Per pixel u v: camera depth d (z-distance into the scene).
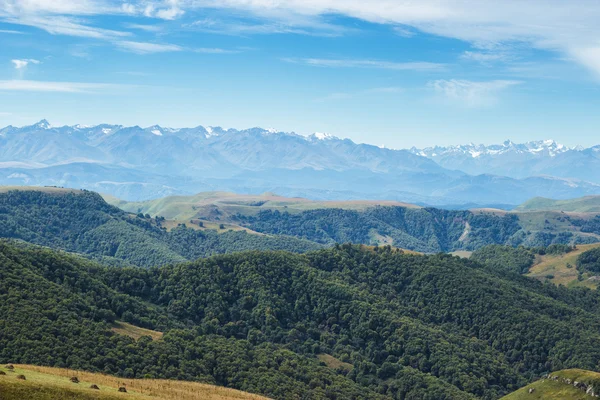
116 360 170.00
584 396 165.38
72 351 166.25
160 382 155.00
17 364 141.75
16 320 173.50
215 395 148.75
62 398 109.31
